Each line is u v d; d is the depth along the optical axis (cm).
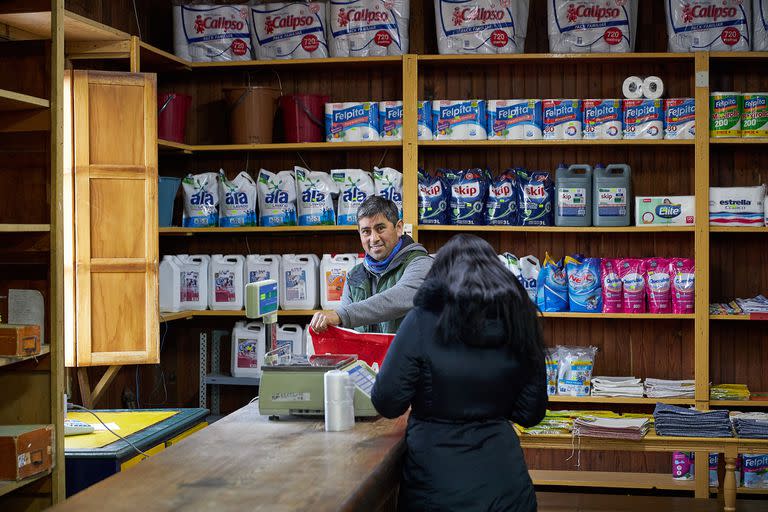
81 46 472
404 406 260
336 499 200
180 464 232
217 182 540
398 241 376
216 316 570
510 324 254
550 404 543
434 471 253
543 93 548
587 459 554
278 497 201
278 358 308
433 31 552
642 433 458
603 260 521
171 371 572
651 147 541
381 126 529
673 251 543
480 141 518
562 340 551
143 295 438
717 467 523
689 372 540
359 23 528
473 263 257
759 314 504
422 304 260
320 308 534
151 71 546
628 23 516
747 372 538
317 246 563
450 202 524
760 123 506
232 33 538
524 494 257
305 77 564
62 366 317
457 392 255
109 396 516
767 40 509
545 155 548
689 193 540
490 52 521
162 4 570
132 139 438
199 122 573
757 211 503
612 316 511
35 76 321
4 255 322
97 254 432
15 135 322
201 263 534
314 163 561
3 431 291
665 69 541
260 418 295
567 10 517
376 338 326
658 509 488
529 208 516
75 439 330
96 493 205
